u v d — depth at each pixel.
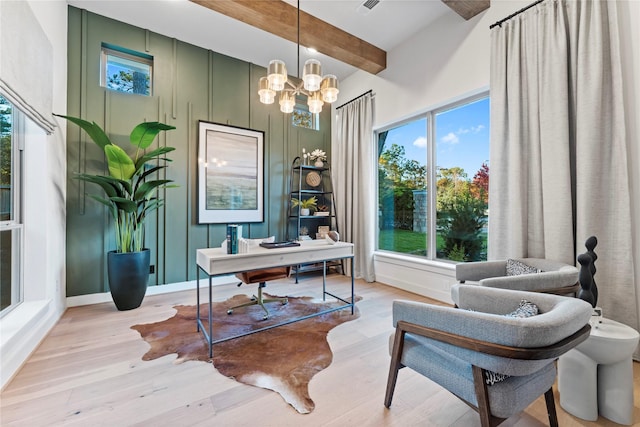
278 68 2.16
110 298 3.28
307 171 4.90
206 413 1.51
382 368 1.94
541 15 2.37
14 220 2.33
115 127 3.34
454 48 3.19
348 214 4.58
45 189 2.48
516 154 2.49
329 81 2.35
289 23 3.06
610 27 2.03
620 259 1.99
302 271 4.55
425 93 3.52
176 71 3.71
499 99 2.66
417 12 3.23
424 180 3.75
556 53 2.26
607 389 1.46
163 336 2.40
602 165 2.06
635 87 1.99
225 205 4.06
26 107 1.99
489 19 2.85
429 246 3.65
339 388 1.72
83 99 3.16
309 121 5.02
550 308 1.31
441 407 1.56
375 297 3.50
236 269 2.21
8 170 2.27
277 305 3.19
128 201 2.80
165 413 1.50
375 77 4.24
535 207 2.41
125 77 3.50
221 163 4.02
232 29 3.52
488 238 2.73
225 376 1.84
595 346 1.42
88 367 1.93
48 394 1.65
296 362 2.01
